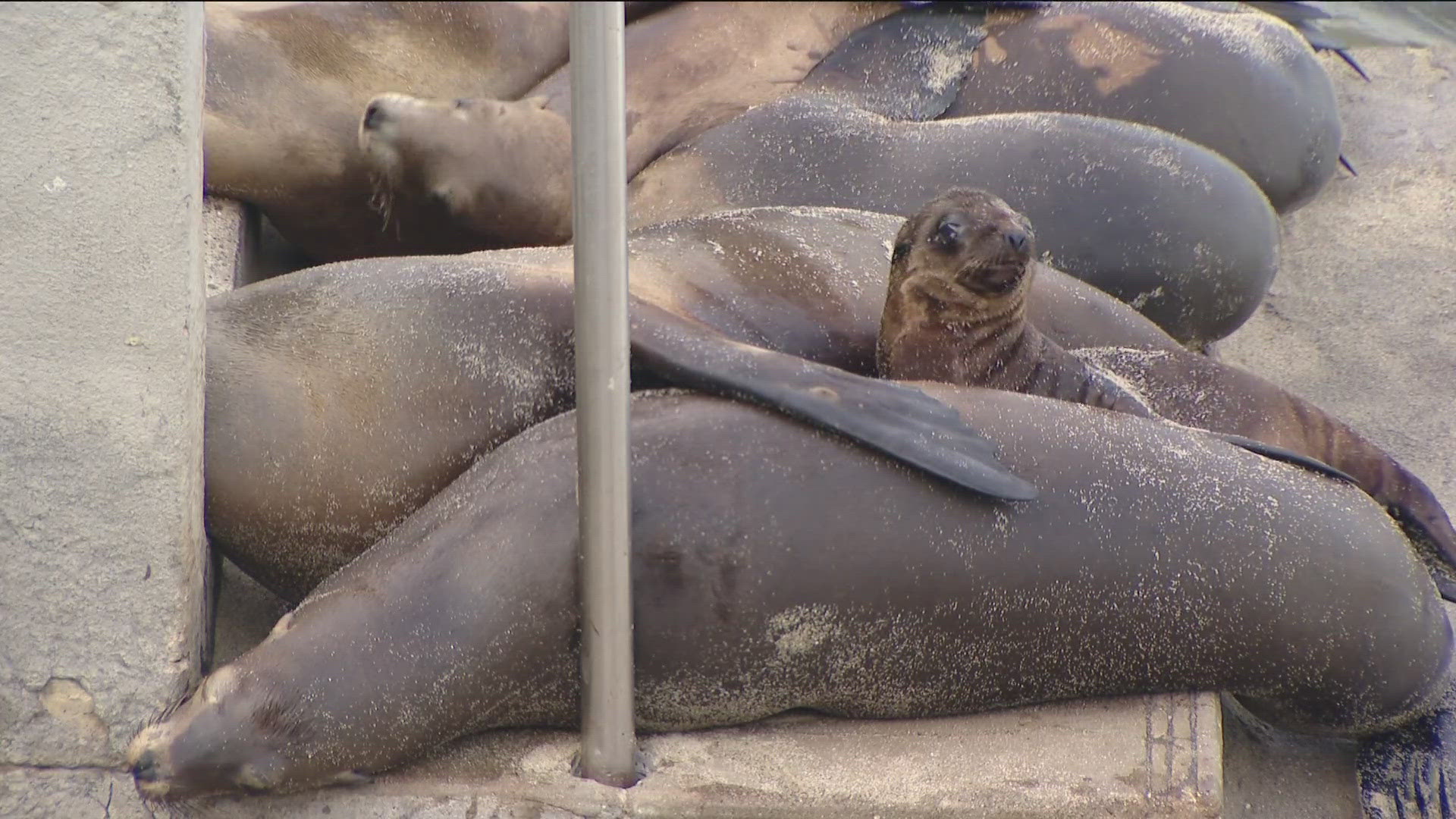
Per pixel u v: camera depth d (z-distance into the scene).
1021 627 12.37
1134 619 12.52
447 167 17.97
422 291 13.56
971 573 12.11
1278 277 23.09
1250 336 21.84
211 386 13.07
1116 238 18.58
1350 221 24.38
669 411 12.35
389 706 11.52
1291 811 14.40
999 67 21.14
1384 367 21.03
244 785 11.29
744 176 19.02
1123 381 16.06
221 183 18.48
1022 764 12.45
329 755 11.39
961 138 19.03
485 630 11.66
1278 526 12.80
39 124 11.34
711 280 14.77
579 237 10.41
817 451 12.12
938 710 12.91
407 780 11.84
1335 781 14.76
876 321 15.34
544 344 13.18
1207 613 12.62
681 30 20.83
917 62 21.00
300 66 18.94
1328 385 20.72
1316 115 21.78
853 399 12.25
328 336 13.42
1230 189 19.03
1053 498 12.37
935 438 12.06
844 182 18.80
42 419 11.50
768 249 15.50
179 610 11.68
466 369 13.16
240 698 11.27
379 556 12.14
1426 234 23.91
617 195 10.31
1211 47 21.16
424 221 18.70
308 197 18.97
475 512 12.09
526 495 12.05
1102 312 17.33
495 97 20.72
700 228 15.78
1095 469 12.62
